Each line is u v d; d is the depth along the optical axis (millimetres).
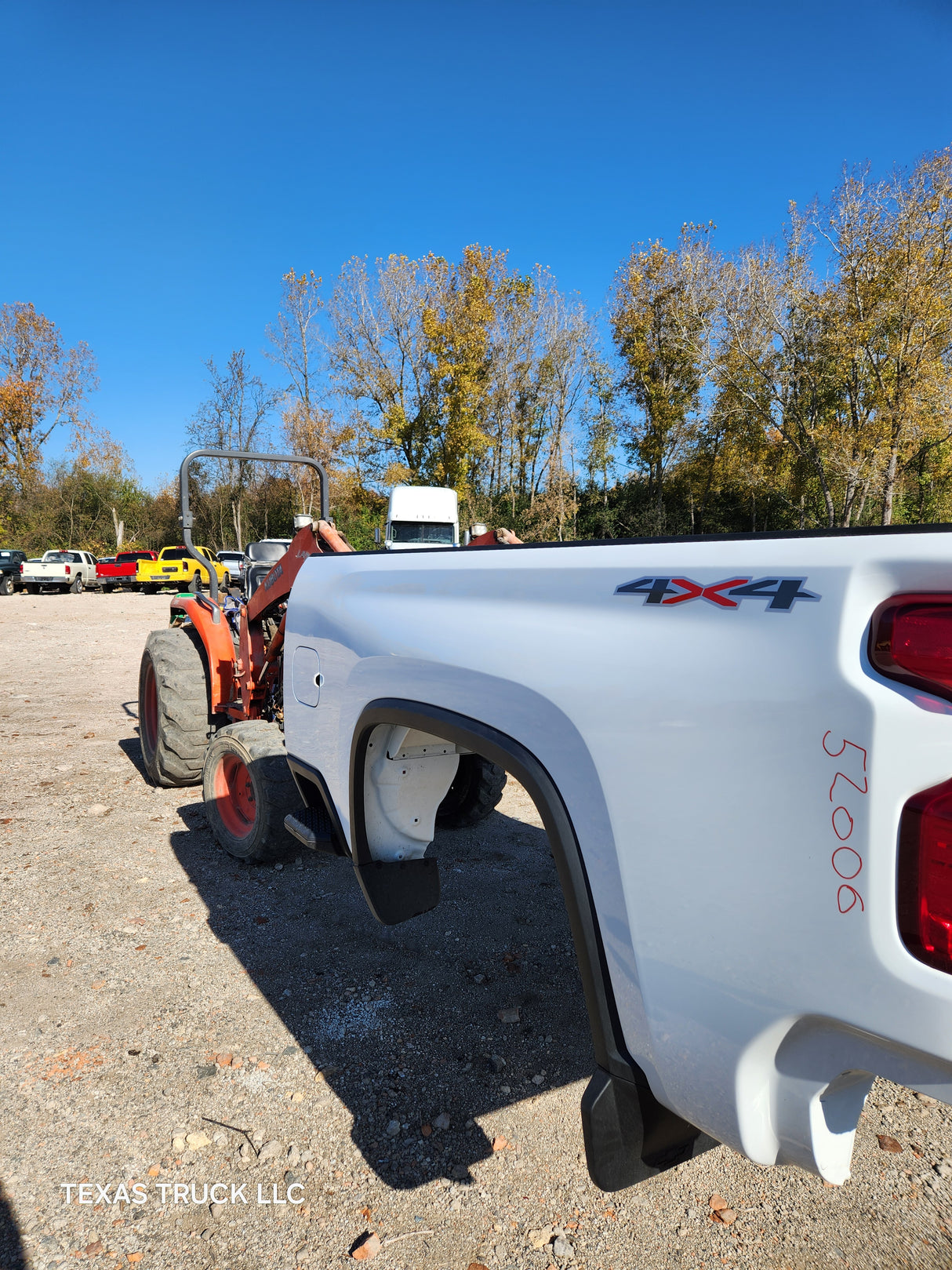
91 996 2742
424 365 34750
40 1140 2066
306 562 2617
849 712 956
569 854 1319
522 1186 1930
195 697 4820
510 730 1468
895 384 19781
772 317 22328
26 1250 1732
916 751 905
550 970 2959
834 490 23594
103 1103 2209
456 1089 2291
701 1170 1992
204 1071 2354
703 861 1107
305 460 4547
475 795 4266
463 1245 1754
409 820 2227
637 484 36250
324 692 2348
